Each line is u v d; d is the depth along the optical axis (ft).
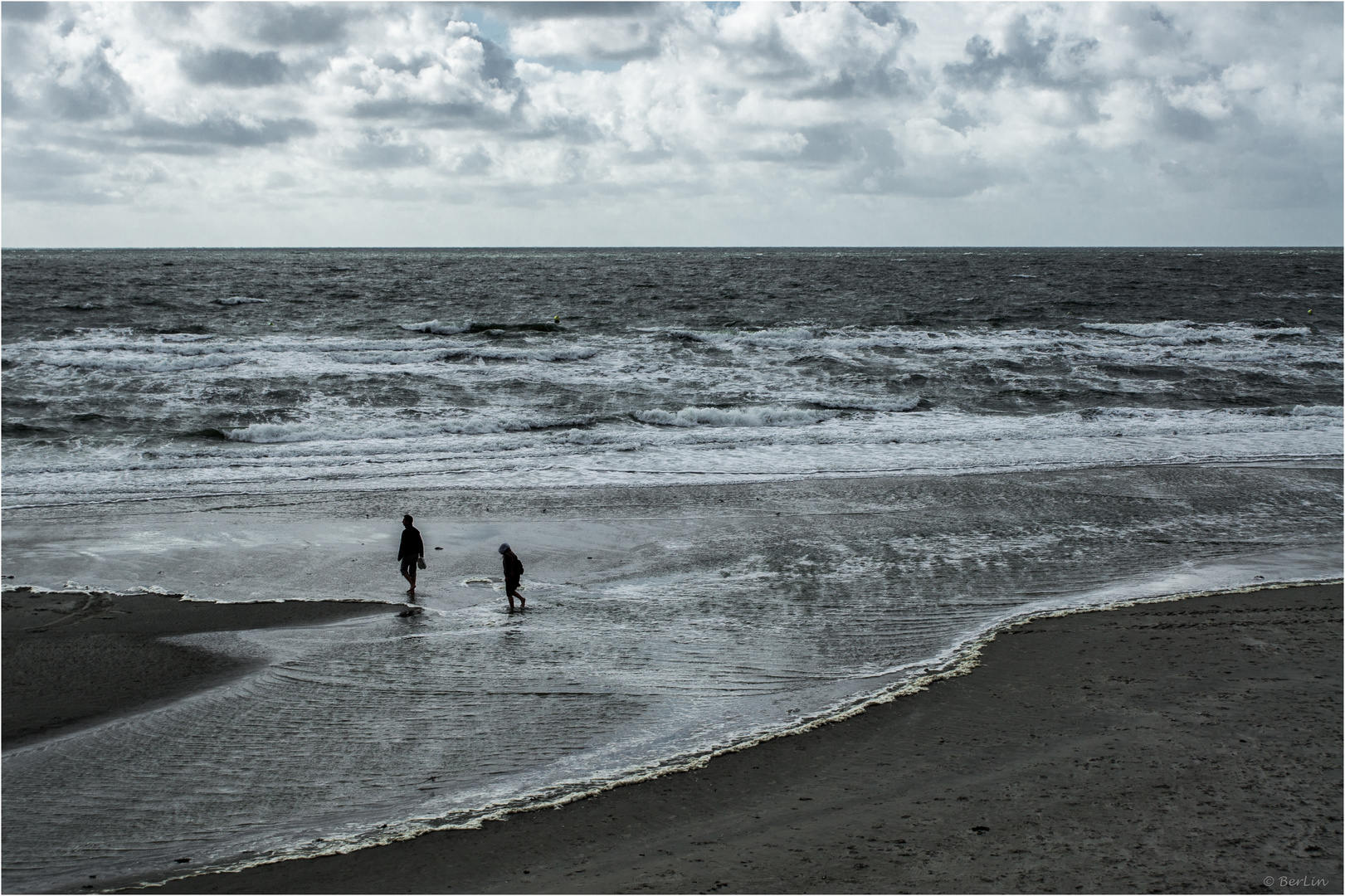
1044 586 45.29
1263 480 67.00
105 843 23.77
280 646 38.01
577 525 56.65
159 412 87.61
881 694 32.50
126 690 33.71
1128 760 26.73
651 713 31.32
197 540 53.42
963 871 20.88
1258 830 22.47
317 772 27.48
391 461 73.26
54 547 51.85
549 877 21.35
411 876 21.67
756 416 89.45
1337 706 30.35
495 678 34.50
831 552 51.34
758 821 23.90
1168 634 37.96
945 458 75.00
